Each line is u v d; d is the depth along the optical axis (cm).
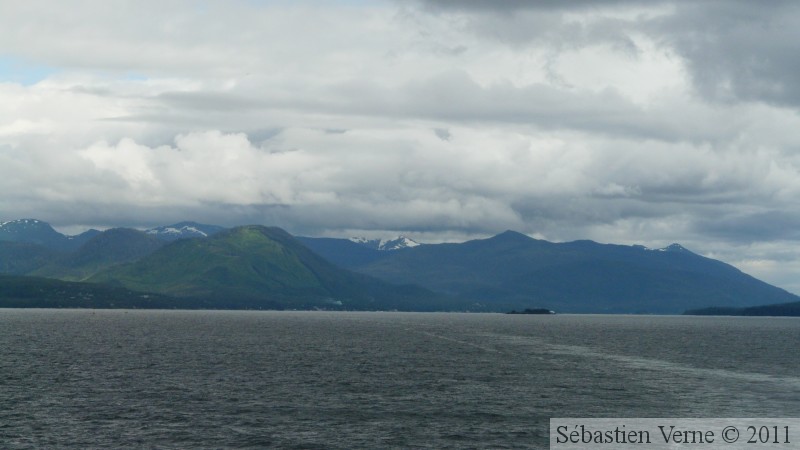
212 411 8631
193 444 7138
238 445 7119
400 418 8388
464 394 10056
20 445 7012
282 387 10550
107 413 8431
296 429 7781
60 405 8856
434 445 7225
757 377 12275
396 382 11212
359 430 7775
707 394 10244
